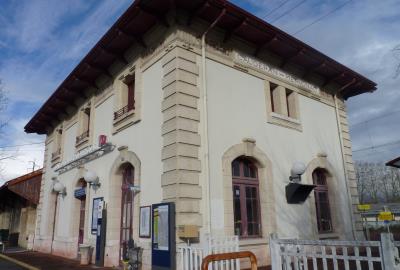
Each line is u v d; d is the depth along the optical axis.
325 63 12.05
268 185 10.04
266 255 9.31
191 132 8.52
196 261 7.27
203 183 8.41
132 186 9.39
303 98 12.42
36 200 18.30
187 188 8.05
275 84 11.44
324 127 12.98
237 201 9.45
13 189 17.81
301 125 11.92
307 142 11.98
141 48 10.46
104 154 11.80
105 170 11.52
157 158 8.91
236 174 9.70
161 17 9.27
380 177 45.56
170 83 8.83
